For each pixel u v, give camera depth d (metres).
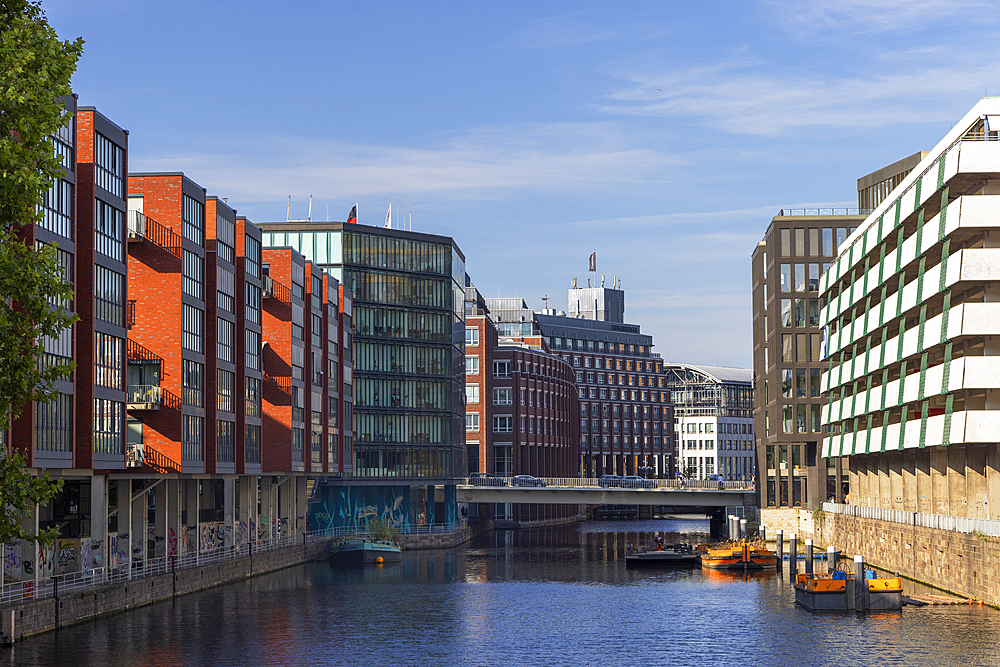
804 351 126.19
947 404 67.12
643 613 67.31
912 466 84.31
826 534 109.62
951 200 71.31
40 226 54.09
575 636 58.56
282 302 95.81
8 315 31.89
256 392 88.06
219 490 98.31
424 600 73.38
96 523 63.19
